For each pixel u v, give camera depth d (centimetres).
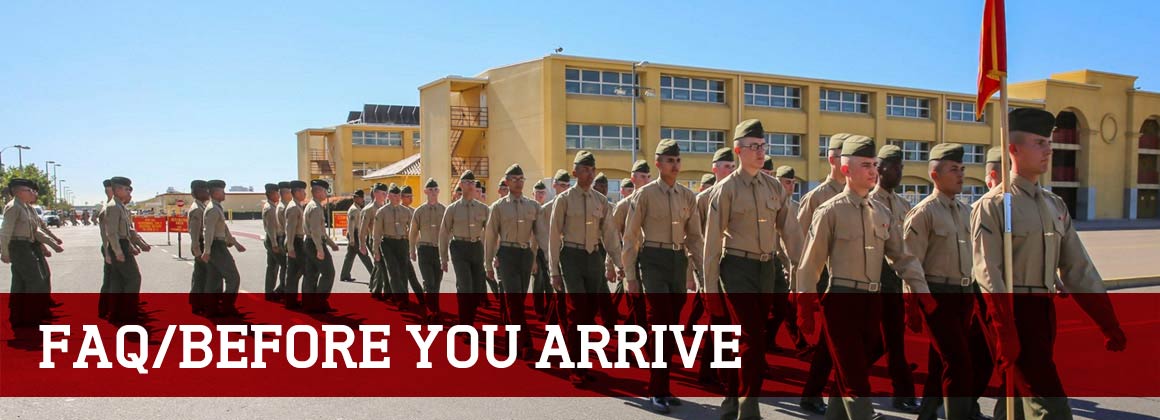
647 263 602
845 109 4378
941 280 507
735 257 528
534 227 830
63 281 1620
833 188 666
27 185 982
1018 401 474
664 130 3881
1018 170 439
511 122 3853
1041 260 424
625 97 3769
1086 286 431
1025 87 5156
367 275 1742
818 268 475
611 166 3769
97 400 622
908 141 4566
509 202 811
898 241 488
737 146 540
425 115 4262
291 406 604
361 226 1325
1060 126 5347
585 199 723
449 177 3988
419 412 588
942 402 529
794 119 4181
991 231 427
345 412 588
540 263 991
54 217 6712
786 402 608
